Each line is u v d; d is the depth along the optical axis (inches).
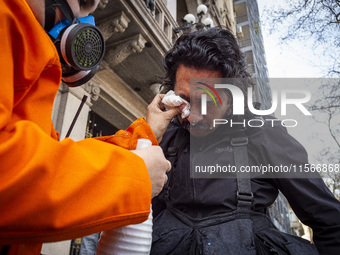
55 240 16.6
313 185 36.0
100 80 197.6
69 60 25.6
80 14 26.8
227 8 563.8
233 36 42.7
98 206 17.4
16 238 15.5
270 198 38.0
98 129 228.7
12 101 17.0
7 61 17.0
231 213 35.3
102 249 26.3
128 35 187.6
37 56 19.1
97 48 28.0
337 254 32.4
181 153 41.9
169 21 240.1
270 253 33.2
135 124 29.1
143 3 181.6
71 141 19.2
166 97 36.7
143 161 21.9
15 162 15.6
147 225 26.9
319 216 34.4
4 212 14.8
